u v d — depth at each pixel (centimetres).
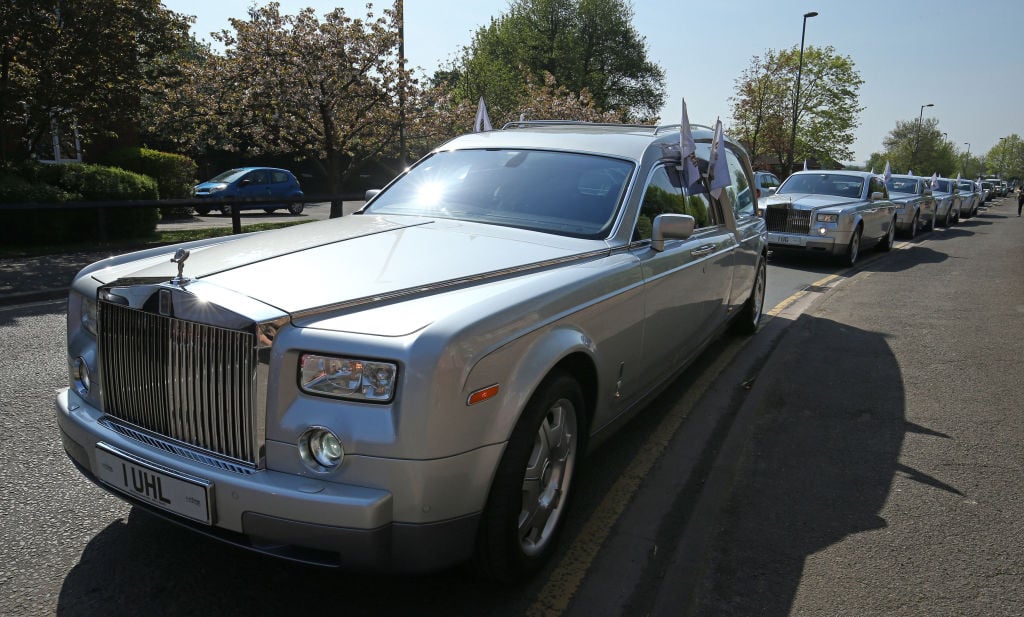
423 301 237
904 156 8875
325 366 209
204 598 251
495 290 251
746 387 522
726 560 284
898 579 275
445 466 213
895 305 855
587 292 285
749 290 629
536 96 2411
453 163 411
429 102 1630
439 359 207
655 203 386
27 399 437
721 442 418
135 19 1254
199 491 217
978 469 378
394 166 3428
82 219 1188
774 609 254
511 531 242
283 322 215
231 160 3231
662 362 395
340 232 318
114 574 263
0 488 324
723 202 516
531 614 251
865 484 357
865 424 441
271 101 1465
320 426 209
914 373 555
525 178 377
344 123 1569
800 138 4469
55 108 1288
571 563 286
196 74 1463
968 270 1216
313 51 1439
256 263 262
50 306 734
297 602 252
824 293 952
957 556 292
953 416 459
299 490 207
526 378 237
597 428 319
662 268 364
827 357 599
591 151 393
